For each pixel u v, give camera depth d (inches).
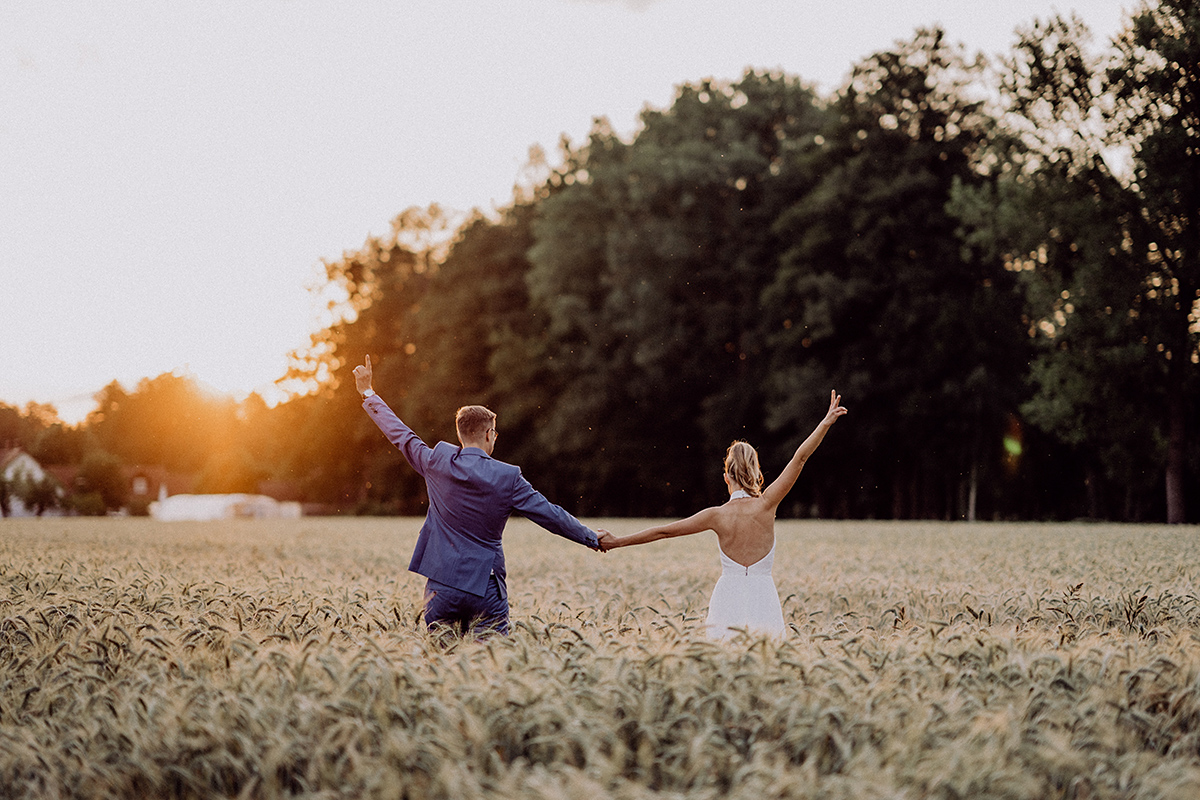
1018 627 263.0
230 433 5482.3
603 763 135.5
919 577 409.1
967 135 1795.0
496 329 2564.0
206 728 152.6
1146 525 1066.7
